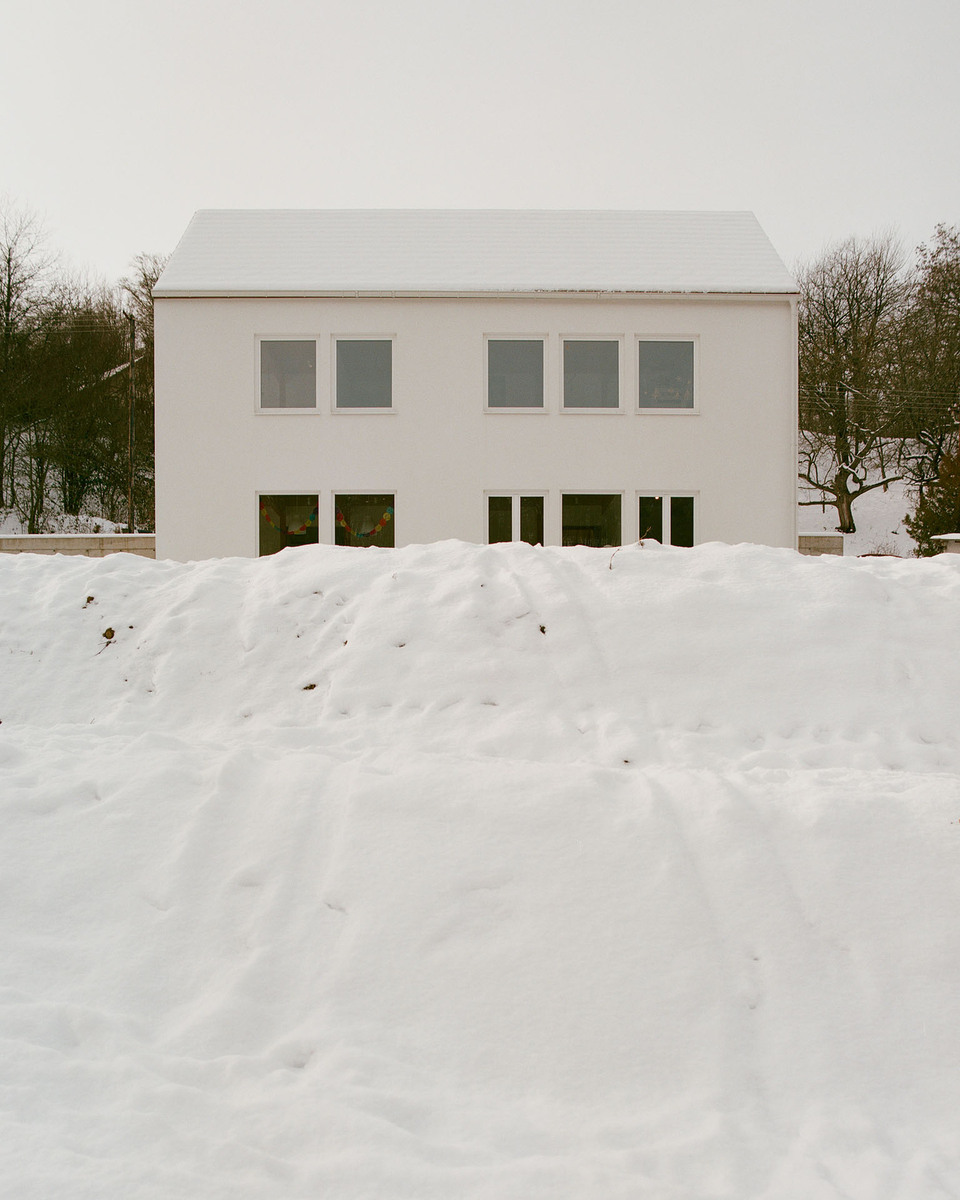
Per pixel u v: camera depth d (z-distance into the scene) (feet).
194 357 52.01
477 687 18.33
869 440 113.29
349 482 52.26
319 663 19.81
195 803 13.10
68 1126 7.84
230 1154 7.55
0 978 10.11
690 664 18.76
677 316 52.85
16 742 16.29
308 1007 9.84
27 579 24.45
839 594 20.51
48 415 107.76
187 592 22.62
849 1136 8.21
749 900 10.88
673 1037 9.40
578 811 12.28
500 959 10.28
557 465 52.54
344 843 12.02
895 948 10.36
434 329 52.31
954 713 17.89
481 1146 7.93
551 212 63.82
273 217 61.93
